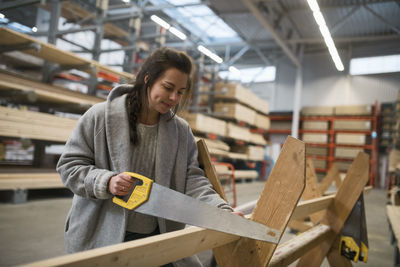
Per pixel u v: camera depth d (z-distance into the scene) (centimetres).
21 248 262
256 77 1504
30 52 490
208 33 1328
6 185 409
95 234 103
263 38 1321
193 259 114
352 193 175
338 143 1240
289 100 1457
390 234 399
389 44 1275
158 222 108
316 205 156
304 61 1438
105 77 607
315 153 1278
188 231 79
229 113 934
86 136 104
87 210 103
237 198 659
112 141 102
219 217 86
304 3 955
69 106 586
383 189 1195
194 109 894
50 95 499
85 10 691
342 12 1005
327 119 1273
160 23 738
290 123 1406
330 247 181
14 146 765
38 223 336
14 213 369
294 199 97
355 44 1341
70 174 98
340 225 176
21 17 749
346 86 1343
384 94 1272
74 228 104
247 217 103
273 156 1433
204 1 932
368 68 1315
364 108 1227
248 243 102
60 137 486
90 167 99
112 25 730
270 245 98
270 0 877
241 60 1567
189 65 102
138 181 93
